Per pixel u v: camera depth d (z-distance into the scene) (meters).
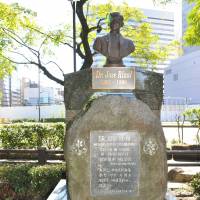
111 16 6.43
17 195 8.30
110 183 5.90
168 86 73.50
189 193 8.38
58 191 6.76
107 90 6.29
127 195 5.91
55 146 14.60
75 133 5.90
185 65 67.50
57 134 14.53
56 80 14.77
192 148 15.33
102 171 5.90
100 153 5.90
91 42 16.56
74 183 5.91
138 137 5.90
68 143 5.91
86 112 5.94
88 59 14.11
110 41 6.37
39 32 14.87
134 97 6.13
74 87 6.44
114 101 5.93
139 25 16.38
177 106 48.94
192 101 65.19
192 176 9.41
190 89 66.12
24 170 9.13
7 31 14.81
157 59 16.73
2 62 15.77
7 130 14.61
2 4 13.99
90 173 5.89
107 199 5.91
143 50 16.34
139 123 5.91
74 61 13.89
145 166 5.90
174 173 10.14
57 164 10.09
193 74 65.25
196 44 12.97
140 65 16.81
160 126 5.97
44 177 8.76
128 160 5.90
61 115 46.22
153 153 5.90
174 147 15.38
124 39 6.42
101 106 5.92
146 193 5.91
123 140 5.90
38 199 8.19
